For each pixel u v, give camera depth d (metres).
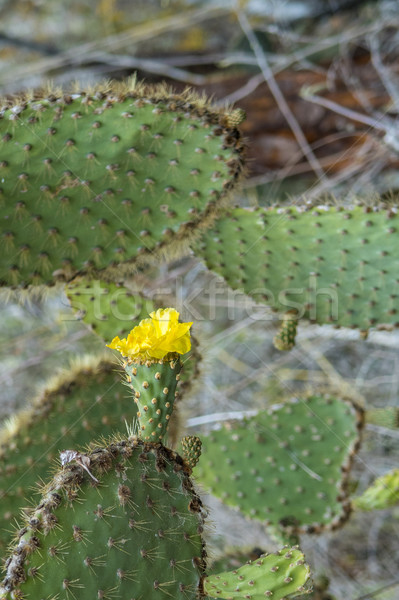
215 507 1.75
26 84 2.45
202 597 1.20
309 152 1.98
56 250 1.40
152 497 1.20
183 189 1.41
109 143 1.37
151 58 2.41
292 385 1.98
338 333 1.73
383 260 1.46
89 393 1.40
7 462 1.36
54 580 1.17
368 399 1.96
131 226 1.41
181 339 1.21
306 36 2.43
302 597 1.32
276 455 1.51
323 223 1.46
